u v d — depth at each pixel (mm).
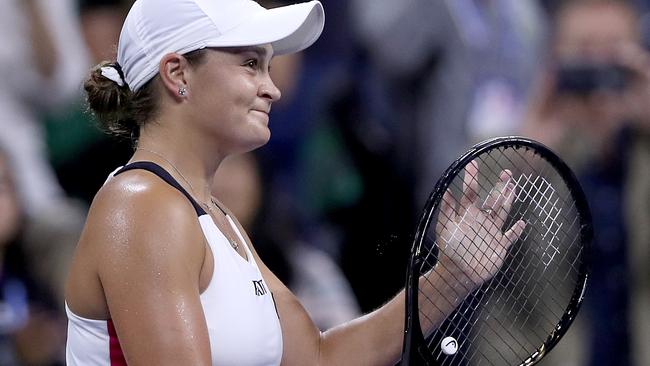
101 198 11742
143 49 12164
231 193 21203
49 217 22000
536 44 26062
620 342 21781
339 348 13844
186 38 12023
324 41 26391
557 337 13984
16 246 21703
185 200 11750
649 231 21797
